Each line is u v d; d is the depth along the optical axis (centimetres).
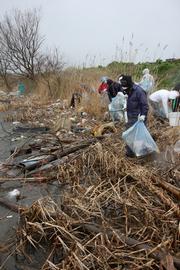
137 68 1277
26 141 868
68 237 397
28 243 414
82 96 1323
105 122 1012
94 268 349
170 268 333
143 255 358
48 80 1894
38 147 798
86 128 984
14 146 844
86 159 621
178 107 895
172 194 483
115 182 525
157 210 438
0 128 1099
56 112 1313
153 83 1052
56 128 983
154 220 420
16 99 1967
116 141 729
